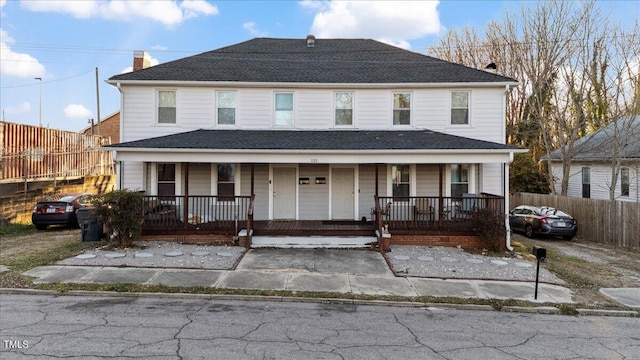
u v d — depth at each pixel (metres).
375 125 14.62
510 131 29.44
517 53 26.86
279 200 14.46
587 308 7.18
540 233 15.57
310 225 12.91
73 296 7.26
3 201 15.02
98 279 8.10
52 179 18.92
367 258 10.57
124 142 13.46
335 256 10.76
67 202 15.09
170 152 11.80
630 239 14.22
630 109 18.34
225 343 5.26
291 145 12.37
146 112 14.05
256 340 5.40
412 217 14.04
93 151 23.41
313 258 10.48
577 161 22.12
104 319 6.08
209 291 7.54
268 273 8.91
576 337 5.86
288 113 14.65
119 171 13.27
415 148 12.02
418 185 14.38
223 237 12.18
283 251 11.30
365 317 6.51
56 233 14.08
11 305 6.70
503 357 5.07
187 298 7.30
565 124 21.20
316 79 14.58
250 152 11.88
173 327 5.81
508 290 8.13
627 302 7.59
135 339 5.31
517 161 23.91
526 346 5.45
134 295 7.35
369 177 14.45
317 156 11.99
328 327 6.00
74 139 21.36
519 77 29.34
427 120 14.55
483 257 11.05
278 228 12.20
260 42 18.25
